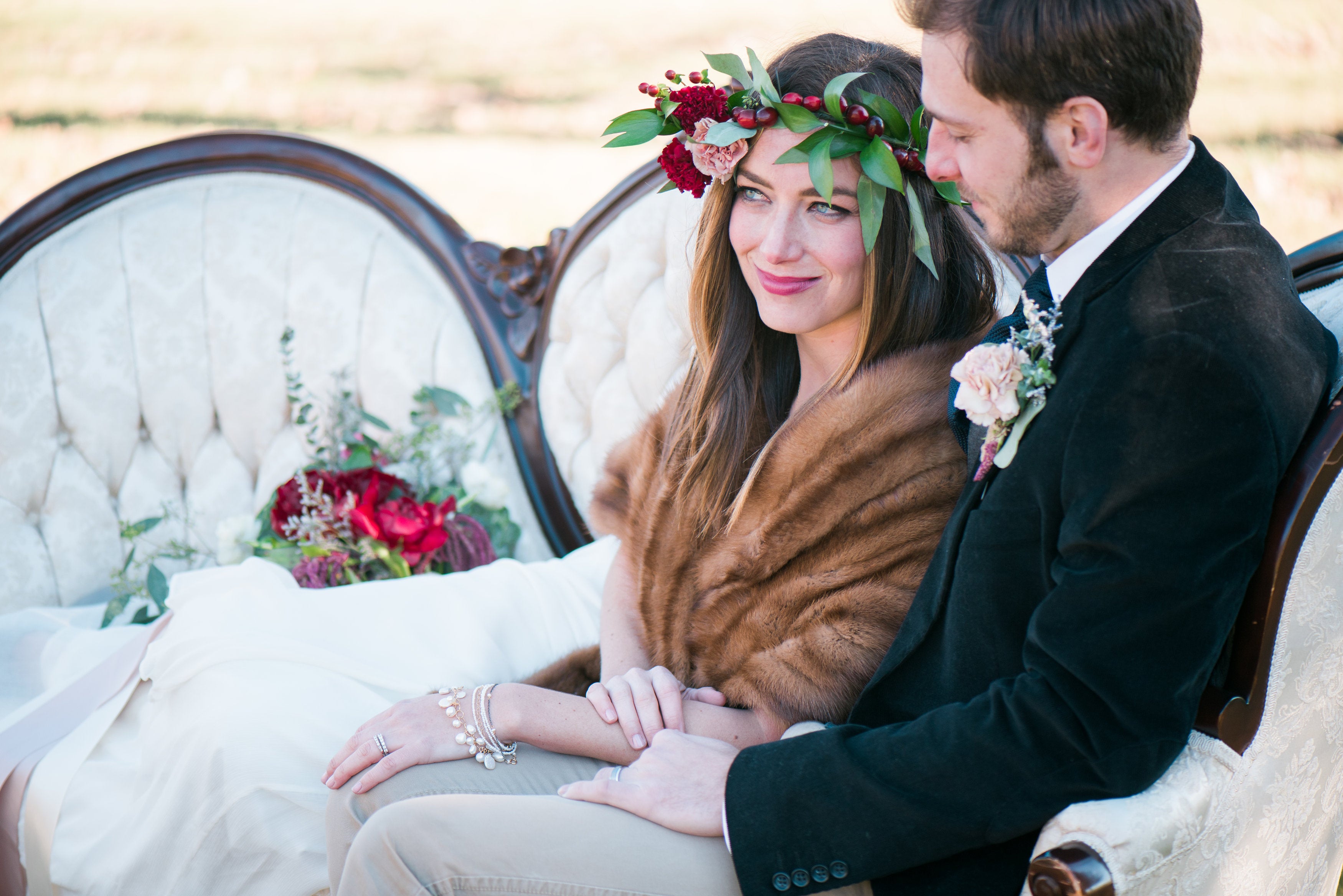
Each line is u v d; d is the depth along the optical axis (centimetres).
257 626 188
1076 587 116
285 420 271
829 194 152
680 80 170
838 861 127
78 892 181
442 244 269
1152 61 113
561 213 569
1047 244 127
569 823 135
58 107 705
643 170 255
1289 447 119
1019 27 113
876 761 127
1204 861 125
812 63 162
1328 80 629
